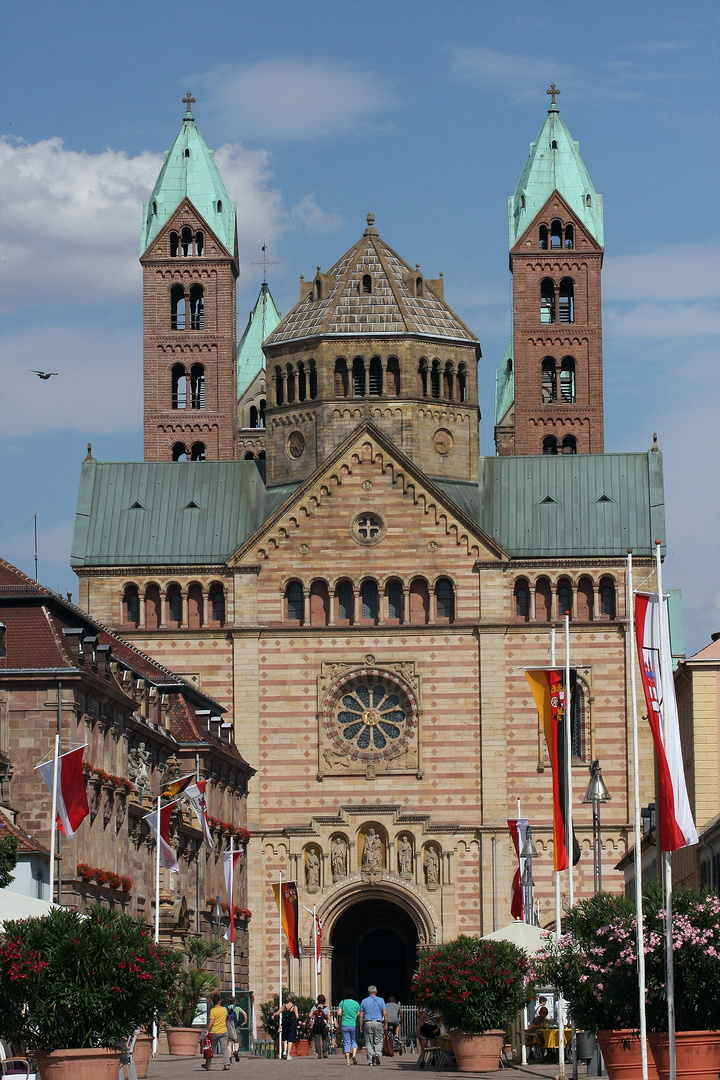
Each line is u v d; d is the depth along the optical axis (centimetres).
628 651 15688
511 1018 8988
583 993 7419
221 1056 10694
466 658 15738
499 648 15700
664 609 6825
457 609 15788
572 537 16000
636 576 15900
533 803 15475
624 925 7300
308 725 15738
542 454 16662
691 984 7138
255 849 15550
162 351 18262
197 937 12812
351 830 15538
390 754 15638
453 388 16788
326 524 15988
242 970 15100
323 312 16862
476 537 15850
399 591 15900
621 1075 7050
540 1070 8981
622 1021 7362
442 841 15450
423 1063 9525
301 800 15625
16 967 6762
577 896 15338
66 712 10531
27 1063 7025
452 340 16788
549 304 18925
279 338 16950
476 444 16738
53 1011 6800
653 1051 6894
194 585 16125
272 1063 10350
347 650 15812
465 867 15438
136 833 11825
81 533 16375
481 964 8956
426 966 9031
